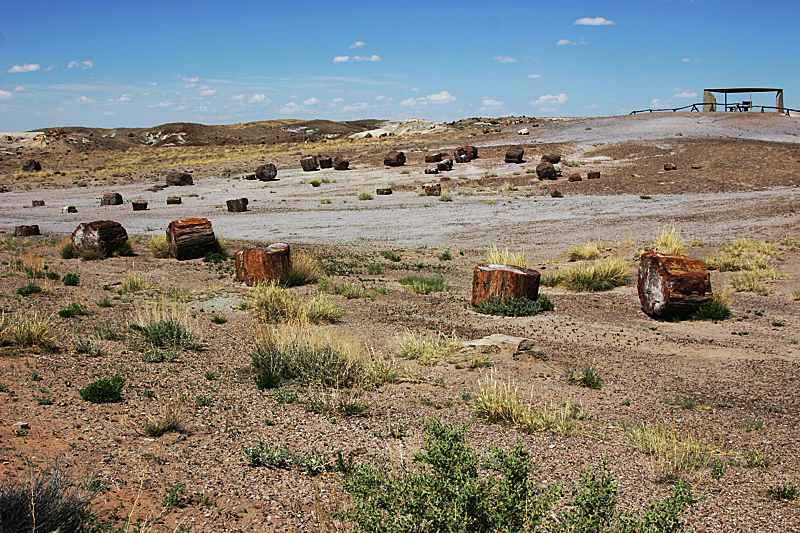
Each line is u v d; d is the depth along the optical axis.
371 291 16.38
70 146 99.75
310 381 8.12
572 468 5.49
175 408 6.29
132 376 7.73
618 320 13.77
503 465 3.84
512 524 3.42
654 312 13.98
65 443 5.18
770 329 12.78
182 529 3.98
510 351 10.33
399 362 9.87
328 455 5.64
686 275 13.58
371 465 5.23
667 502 3.89
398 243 26.50
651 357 10.57
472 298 14.85
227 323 12.03
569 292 17.23
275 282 16.06
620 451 6.04
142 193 45.16
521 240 26.86
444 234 28.61
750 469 5.66
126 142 125.00
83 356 8.48
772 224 28.19
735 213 31.55
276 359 8.62
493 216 33.25
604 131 67.06
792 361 10.29
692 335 12.34
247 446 5.74
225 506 4.41
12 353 8.07
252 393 7.61
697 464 5.69
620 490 4.98
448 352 10.27
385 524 3.53
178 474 4.89
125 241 20.69
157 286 15.34
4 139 103.12
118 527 3.85
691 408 7.77
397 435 6.28
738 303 15.46
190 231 20.23
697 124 66.81
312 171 53.97
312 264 17.78
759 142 53.69
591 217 32.09
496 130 78.50
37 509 3.52
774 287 17.06
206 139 128.25
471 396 7.87
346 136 131.25
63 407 6.15
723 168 44.91
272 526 4.16
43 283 14.60
